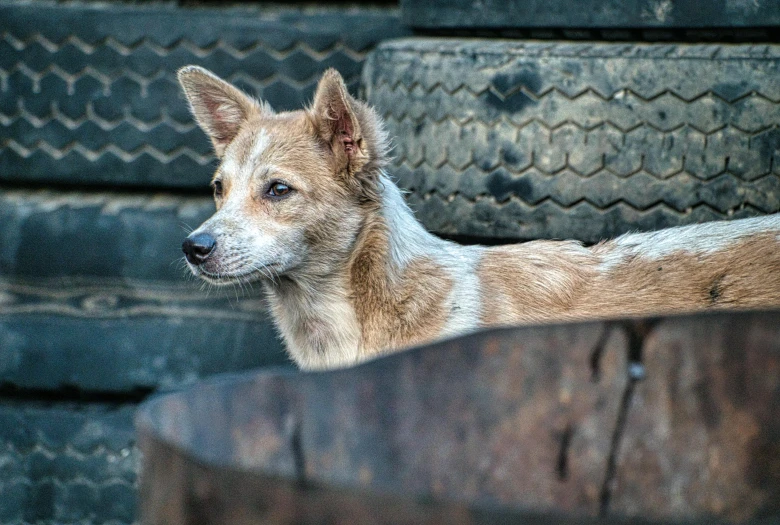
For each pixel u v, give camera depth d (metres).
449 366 2.41
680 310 4.67
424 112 5.00
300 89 5.75
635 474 2.50
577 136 4.68
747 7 4.57
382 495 1.79
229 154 5.18
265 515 1.86
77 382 5.62
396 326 4.89
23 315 5.70
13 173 5.85
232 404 2.26
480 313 4.83
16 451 5.59
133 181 5.82
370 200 5.01
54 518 5.55
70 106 5.77
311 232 4.99
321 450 2.32
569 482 2.48
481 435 2.43
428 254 4.95
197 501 1.93
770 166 4.52
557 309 4.81
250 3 6.05
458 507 1.76
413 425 2.39
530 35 5.03
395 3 5.96
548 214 4.76
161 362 5.59
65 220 5.73
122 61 5.72
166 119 5.75
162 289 5.70
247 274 4.92
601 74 4.66
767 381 2.49
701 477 2.52
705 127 4.55
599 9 4.79
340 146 4.98
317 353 5.18
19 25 5.77
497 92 4.80
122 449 5.52
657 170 4.61
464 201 4.89
